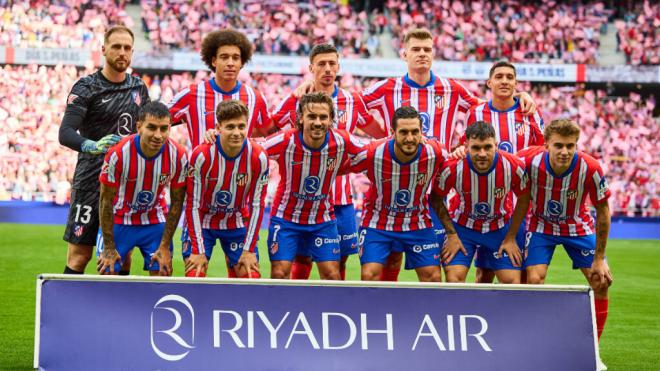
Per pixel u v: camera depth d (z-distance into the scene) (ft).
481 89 66.18
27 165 57.26
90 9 67.51
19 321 21.18
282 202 18.72
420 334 15.26
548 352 15.38
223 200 17.72
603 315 18.86
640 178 61.26
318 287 15.34
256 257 17.61
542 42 67.82
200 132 19.65
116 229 17.92
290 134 17.99
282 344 15.03
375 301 15.37
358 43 67.00
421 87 21.45
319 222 18.79
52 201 53.16
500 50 67.36
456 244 18.38
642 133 64.18
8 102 60.70
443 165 17.94
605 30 69.51
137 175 17.07
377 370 15.02
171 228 17.39
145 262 18.39
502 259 18.69
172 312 15.02
